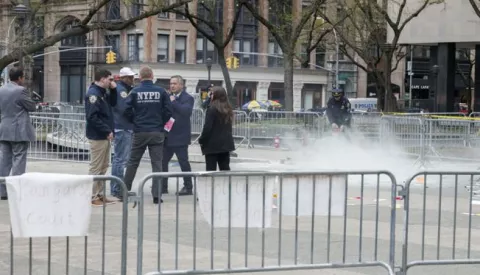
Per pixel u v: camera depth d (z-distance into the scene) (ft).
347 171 24.79
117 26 74.38
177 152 44.60
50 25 147.84
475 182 53.62
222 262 27.99
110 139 40.57
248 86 246.88
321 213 24.53
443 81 132.98
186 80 231.09
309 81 262.06
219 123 40.55
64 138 72.84
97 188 39.93
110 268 26.84
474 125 70.74
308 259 28.81
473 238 33.78
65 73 253.03
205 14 224.33
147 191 47.78
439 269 28.09
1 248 30.09
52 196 21.36
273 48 249.75
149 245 31.07
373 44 155.84
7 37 130.62
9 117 40.86
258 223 23.84
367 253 30.14
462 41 129.59
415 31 134.10
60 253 29.32
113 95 40.68
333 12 144.87
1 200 40.91
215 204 23.50
